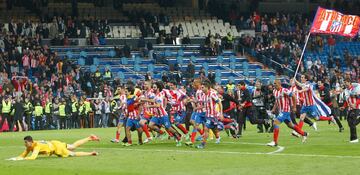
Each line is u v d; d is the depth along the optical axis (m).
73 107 61.16
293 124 36.34
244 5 100.12
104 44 82.94
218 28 90.81
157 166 25.66
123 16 91.44
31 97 60.16
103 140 40.94
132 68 77.62
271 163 26.20
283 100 35.00
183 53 83.38
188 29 89.56
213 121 34.59
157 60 80.19
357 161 26.53
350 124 36.72
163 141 39.12
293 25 93.50
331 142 36.75
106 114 63.00
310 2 102.69
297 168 24.48
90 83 67.88
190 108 41.16
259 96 46.69
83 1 91.75
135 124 36.16
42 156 29.41
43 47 73.62
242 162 26.70
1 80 64.31
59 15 86.00
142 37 83.12
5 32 74.94
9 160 27.88
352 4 100.88
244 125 49.62
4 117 57.09
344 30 49.44
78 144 29.77
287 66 83.06
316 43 89.06
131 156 29.45
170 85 40.84
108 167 25.44
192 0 96.00
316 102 44.31
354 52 91.38
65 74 68.81
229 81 75.19
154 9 93.62
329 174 22.86
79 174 23.45
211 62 83.12
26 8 88.12
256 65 83.62
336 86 70.62
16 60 71.00
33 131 55.72
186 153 30.83
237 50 86.44
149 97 36.38
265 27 91.25
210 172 23.66
